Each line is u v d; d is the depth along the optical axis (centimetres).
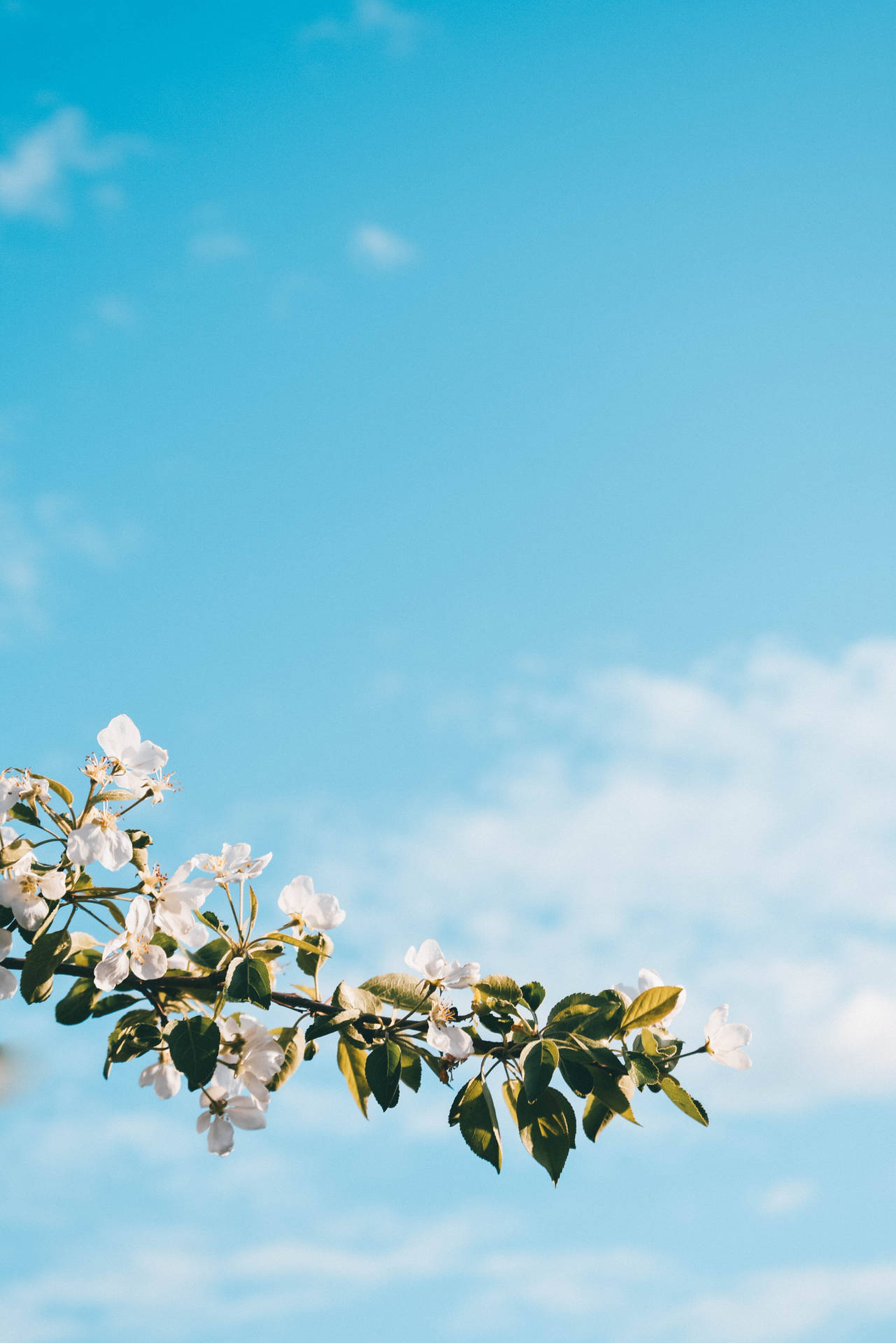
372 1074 122
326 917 126
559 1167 122
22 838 120
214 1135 121
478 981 125
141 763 122
